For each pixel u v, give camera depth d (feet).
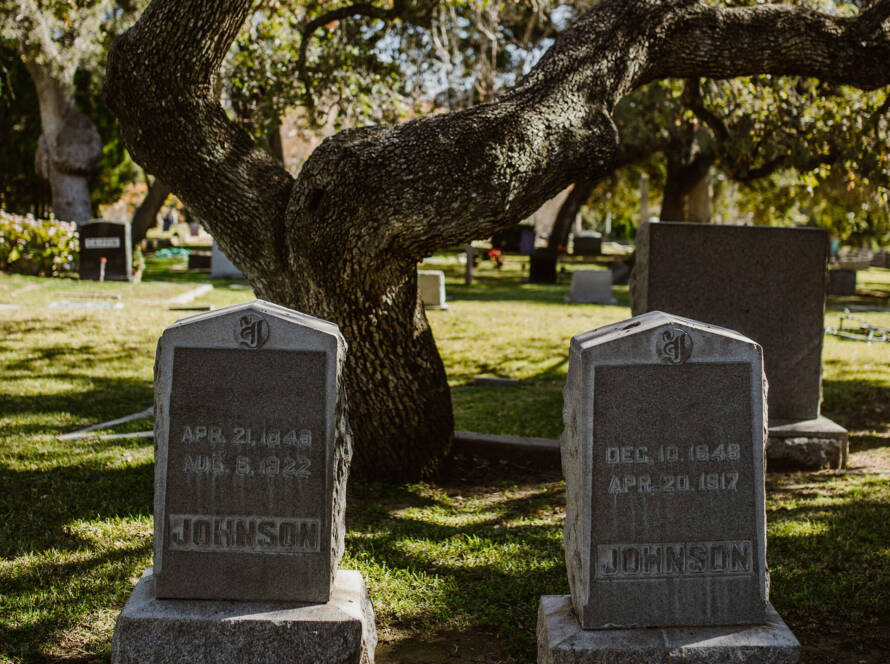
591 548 12.49
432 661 13.91
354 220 19.79
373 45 46.80
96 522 19.01
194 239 188.34
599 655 12.16
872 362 44.52
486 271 108.68
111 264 71.97
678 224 26.63
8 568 16.43
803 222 136.87
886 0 23.49
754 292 26.73
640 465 12.48
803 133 37.47
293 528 12.76
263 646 12.34
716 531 12.60
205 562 12.78
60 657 13.46
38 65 78.33
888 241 171.42
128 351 40.32
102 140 95.40
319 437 12.70
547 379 39.73
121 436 26.00
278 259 21.61
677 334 12.38
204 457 12.69
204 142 20.93
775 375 27.02
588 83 21.40
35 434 26.18
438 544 18.63
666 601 12.61
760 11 23.20
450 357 43.98
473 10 44.45
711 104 37.83
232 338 12.60
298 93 44.83
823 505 21.53
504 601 15.88
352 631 12.42
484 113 20.16
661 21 22.44
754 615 12.71
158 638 12.27
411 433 23.32
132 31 20.12
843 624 15.06
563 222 120.16
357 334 21.67
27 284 64.18
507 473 25.08
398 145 19.71
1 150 91.56
